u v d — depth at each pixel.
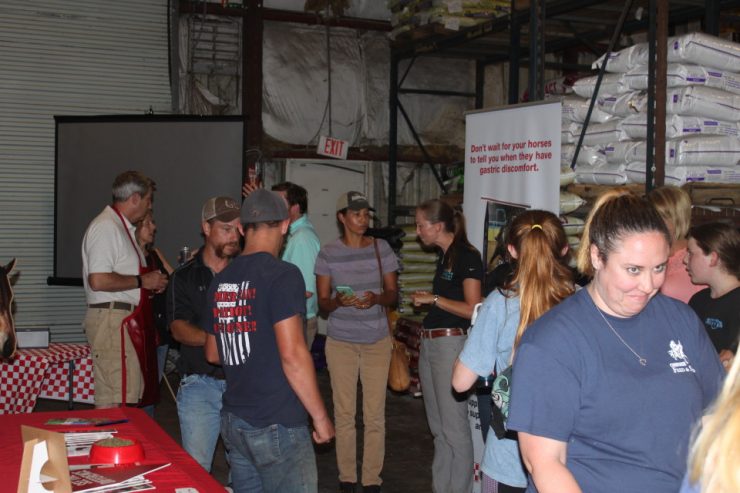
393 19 8.70
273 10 8.76
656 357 1.98
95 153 7.50
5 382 5.25
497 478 2.69
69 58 8.09
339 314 4.65
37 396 5.34
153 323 4.45
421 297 4.07
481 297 4.09
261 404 2.80
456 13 7.57
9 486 2.22
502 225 5.03
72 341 8.20
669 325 2.04
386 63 9.27
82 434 2.79
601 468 1.95
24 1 7.91
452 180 8.49
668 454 1.94
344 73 9.12
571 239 5.04
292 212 5.16
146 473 2.32
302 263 5.06
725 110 4.76
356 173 9.29
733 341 3.19
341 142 9.05
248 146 8.68
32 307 8.08
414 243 7.22
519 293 2.65
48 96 8.05
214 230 3.61
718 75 4.80
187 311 3.63
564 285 2.59
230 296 2.87
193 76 8.54
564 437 1.95
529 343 2.01
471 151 5.30
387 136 9.35
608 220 1.93
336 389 4.66
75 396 5.62
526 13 6.34
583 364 1.96
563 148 5.55
